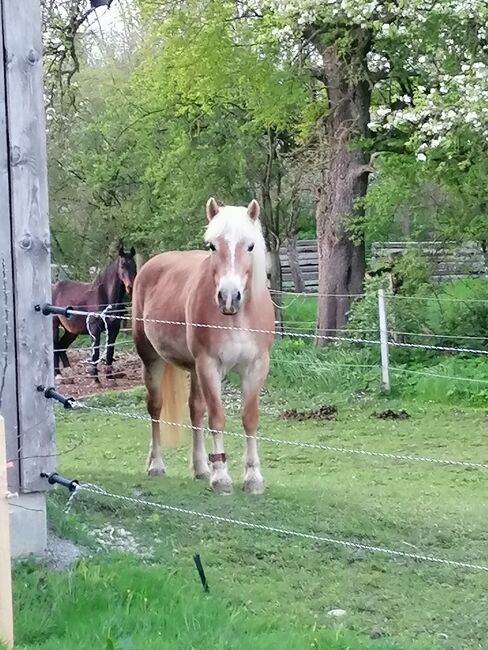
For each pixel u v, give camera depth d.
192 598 4.44
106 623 3.91
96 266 24.47
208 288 7.06
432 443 10.41
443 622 4.69
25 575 4.56
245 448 7.25
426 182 16.81
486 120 12.57
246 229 6.80
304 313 23.50
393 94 16.17
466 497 7.62
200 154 19.80
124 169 22.45
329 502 6.90
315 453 9.84
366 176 16.73
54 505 5.81
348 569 5.44
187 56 16.23
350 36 14.77
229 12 15.58
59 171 23.41
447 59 14.12
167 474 8.38
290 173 20.08
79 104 23.02
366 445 10.41
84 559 4.93
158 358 8.23
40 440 4.98
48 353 5.00
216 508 6.45
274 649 3.77
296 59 15.87
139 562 5.15
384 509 6.88
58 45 14.70
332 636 4.13
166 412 8.02
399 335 15.10
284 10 13.79
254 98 16.69
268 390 13.95
